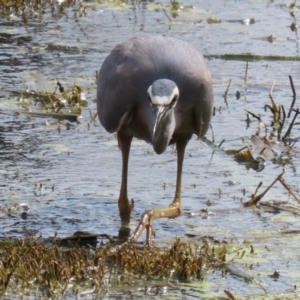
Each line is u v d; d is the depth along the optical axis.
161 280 10.26
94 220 11.95
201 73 12.04
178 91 11.41
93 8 23.27
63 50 19.50
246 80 18.30
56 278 10.02
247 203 12.52
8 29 20.92
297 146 15.15
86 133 15.15
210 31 21.59
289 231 11.73
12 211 12.02
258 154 14.64
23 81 17.36
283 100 17.27
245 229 11.79
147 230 11.16
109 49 19.66
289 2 24.81
